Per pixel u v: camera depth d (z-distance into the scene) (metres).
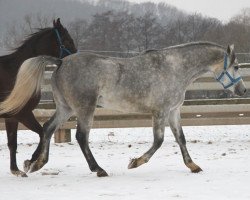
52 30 9.63
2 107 8.03
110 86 8.32
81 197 6.73
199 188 7.22
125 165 9.64
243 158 10.23
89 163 8.33
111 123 13.53
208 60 8.80
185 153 8.71
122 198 6.62
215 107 13.75
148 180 7.94
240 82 8.95
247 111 13.82
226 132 15.75
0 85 8.85
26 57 9.25
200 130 16.44
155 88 8.43
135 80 8.38
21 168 9.55
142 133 15.80
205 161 9.91
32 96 8.31
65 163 10.00
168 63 8.57
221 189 7.12
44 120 13.30
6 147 12.67
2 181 8.09
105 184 7.64
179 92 8.62
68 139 13.45
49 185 7.66
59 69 8.36
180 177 8.17
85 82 8.20
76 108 8.27
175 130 8.76
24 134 15.67
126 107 8.48
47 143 8.41
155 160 10.20
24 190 7.31
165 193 6.91
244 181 7.68
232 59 8.81
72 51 9.75
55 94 8.48
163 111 8.48
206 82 13.71
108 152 11.53
